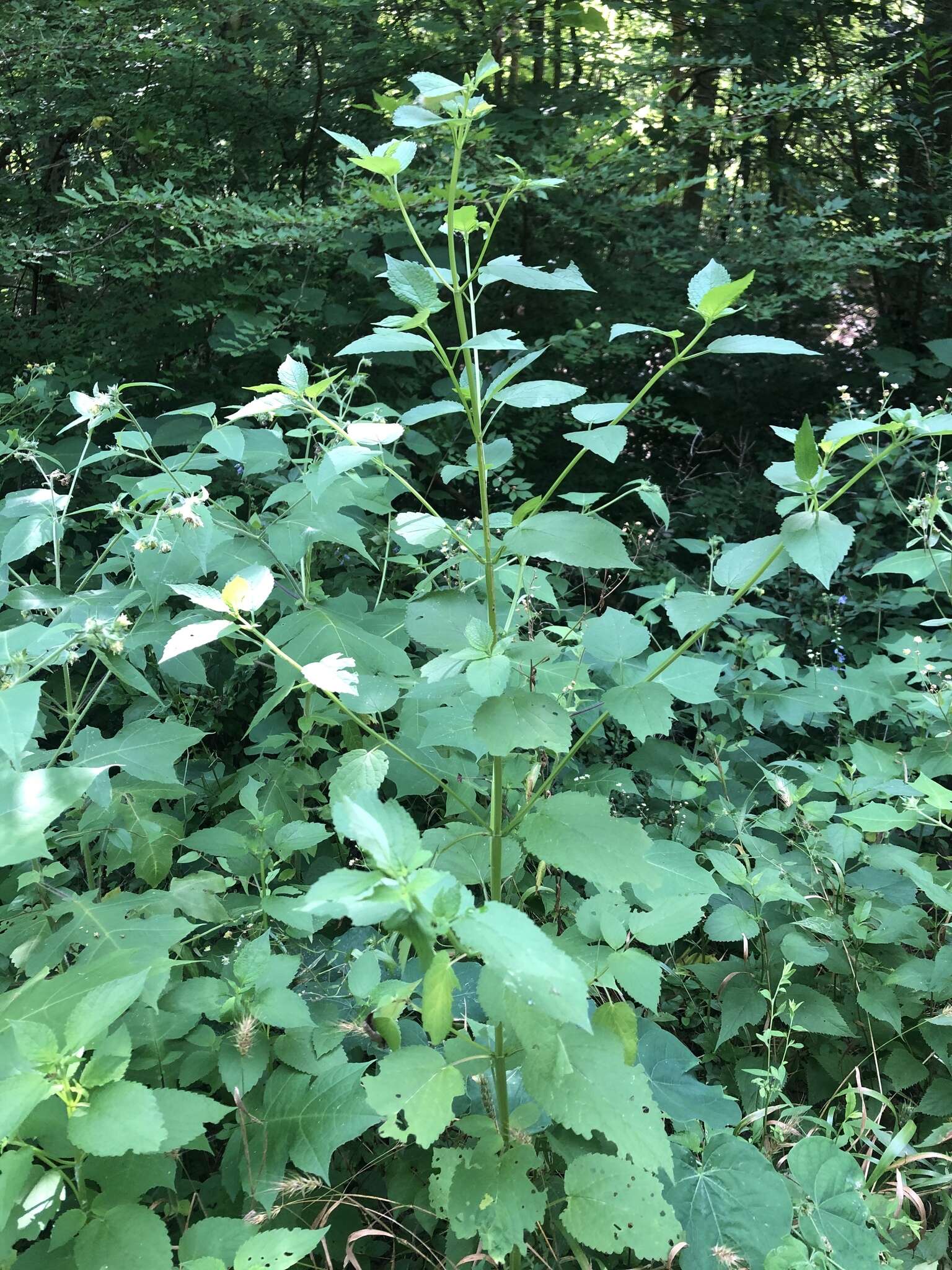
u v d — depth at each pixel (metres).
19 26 4.77
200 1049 1.75
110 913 1.85
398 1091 1.28
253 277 4.81
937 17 6.44
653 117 6.09
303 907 1.04
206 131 5.49
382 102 1.34
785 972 2.06
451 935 1.17
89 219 4.73
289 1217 1.68
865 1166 1.85
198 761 2.96
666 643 4.45
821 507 1.38
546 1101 1.33
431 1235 1.69
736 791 2.97
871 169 6.82
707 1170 1.73
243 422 4.16
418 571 2.83
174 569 2.38
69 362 4.80
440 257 5.08
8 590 2.51
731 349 1.28
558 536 1.35
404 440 4.28
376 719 2.34
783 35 6.42
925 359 6.05
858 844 2.22
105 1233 1.26
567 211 5.40
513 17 5.36
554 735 1.35
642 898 1.85
